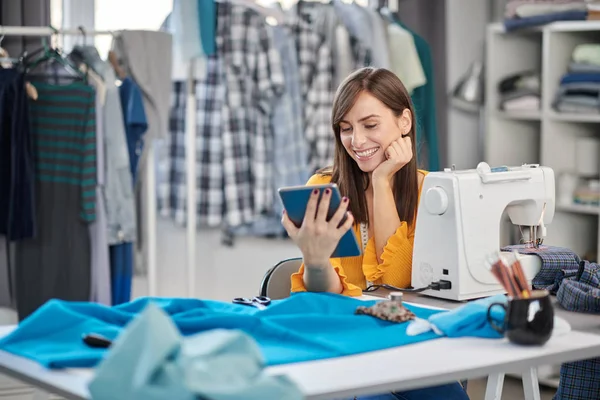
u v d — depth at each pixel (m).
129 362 1.44
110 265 4.04
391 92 2.61
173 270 4.67
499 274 1.91
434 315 2.03
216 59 4.44
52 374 1.67
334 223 2.17
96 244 3.88
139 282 4.52
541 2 4.61
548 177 2.52
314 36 4.58
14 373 1.71
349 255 2.28
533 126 5.09
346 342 1.87
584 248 4.82
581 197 4.57
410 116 2.68
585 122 4.81
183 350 1.46
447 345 1.88
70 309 1.96
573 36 4.69
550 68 4.62
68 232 3.84
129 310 2.08
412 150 2.71
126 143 3.96
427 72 4.82
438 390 2.27
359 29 4.57
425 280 2.46
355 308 2.10
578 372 2.52
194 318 1.91
